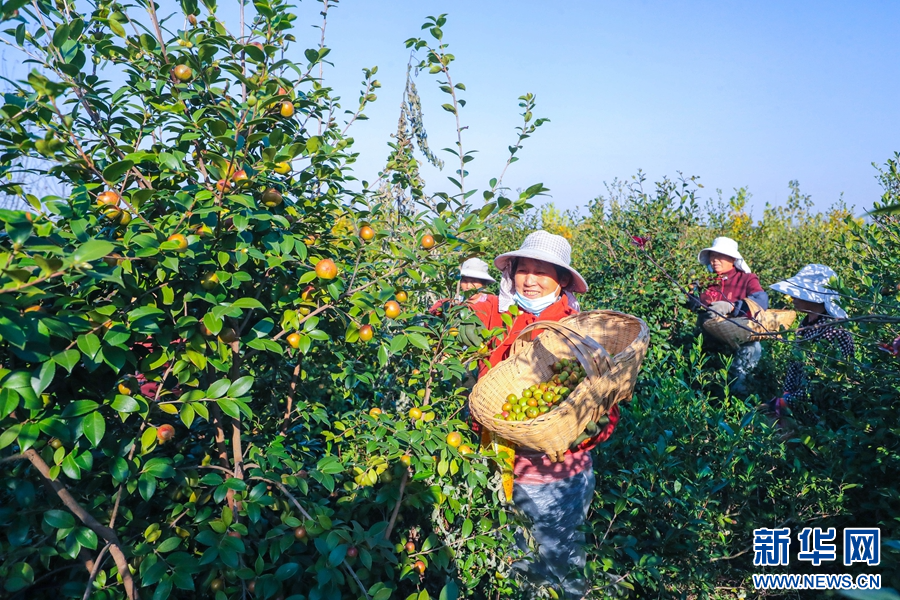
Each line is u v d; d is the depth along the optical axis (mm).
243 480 2131
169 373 1997
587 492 2965
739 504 3457
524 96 2746
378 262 2654
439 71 2801
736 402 3979
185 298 1891
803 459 3568
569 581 2891
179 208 2012
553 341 3326
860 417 3691
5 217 1376
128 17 2174
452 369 2658
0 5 1467
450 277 2900
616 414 2982
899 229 3680
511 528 2816
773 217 13273
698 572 3039
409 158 3154
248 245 2029
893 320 1954
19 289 1358
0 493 2158
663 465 3199
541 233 3283
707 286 6602
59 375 1889
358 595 2176
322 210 2506
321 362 2846
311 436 3041
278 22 2191
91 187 1856
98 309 1687
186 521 2270
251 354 2568
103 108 2100
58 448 1719
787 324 5984
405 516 2992
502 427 2633
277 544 1978
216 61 2201
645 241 7145
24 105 1696
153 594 1860
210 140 2162
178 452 2451
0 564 1829
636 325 3230
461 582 2721
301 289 2365
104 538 1812
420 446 2453
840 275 4234
